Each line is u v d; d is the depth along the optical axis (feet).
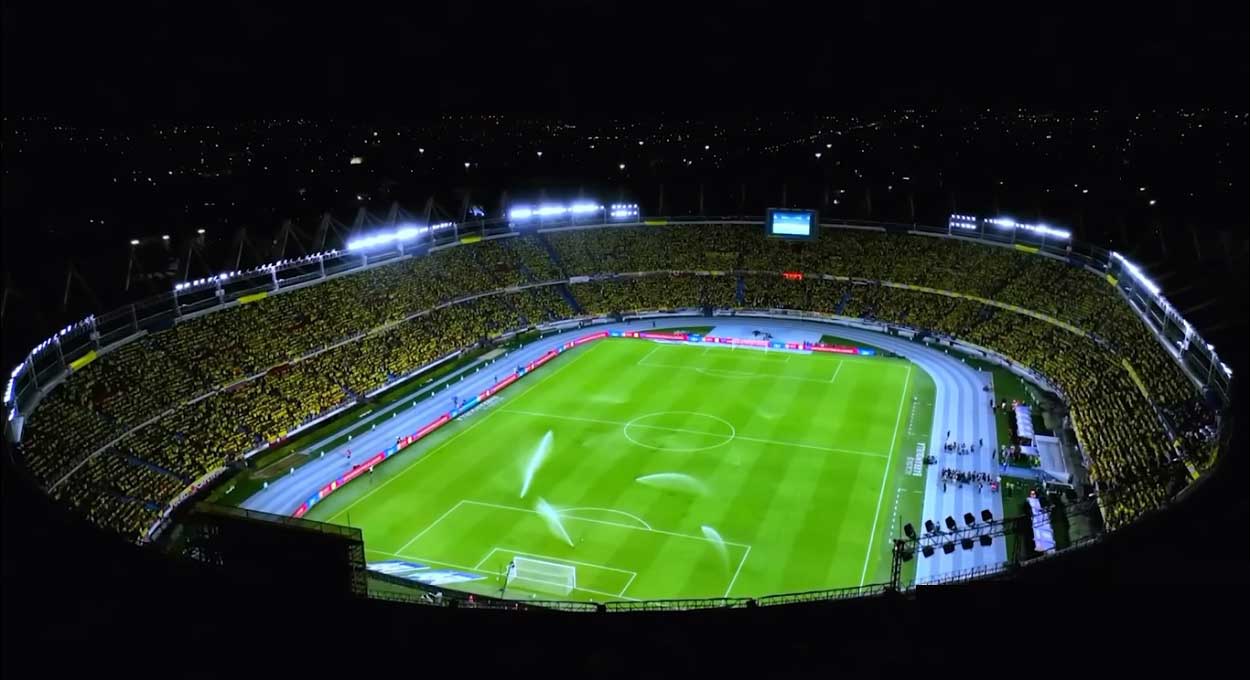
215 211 418.92
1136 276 270.46
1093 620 75.56
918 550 158.81
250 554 101.45
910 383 291.79
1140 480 184.44
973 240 374.84
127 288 289.12
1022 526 184.55
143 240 336.90
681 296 393.70
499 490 212.43
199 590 88.84
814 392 284.20
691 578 170.91
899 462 225.76
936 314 349.20
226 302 277.03
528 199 492.54
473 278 367.04
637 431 251.19
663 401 277.23
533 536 188.85
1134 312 283.18
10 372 194.80
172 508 196.34
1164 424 202.59
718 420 259.39
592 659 79.51
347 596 89.76
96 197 395.55
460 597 161.89
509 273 379.76
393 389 287.28
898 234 395.14
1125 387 241.96
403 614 86.12
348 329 299.79
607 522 195.00
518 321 358.84
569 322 372.58
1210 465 155.84
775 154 587.68
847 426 253.03
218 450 221.87
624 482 216.33
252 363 260.83
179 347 250.57
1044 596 80.69
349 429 252.01
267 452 234.17
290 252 382.42
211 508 140.36
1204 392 193.57
